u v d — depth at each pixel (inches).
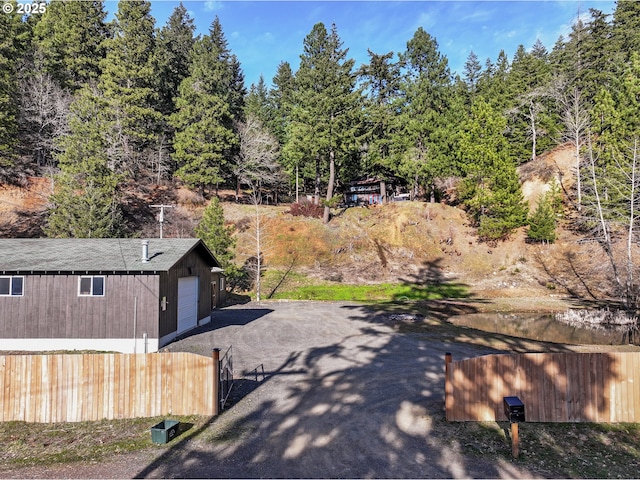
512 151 1904.5
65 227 1070.4
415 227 1711.4
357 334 754.2
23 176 1464.1
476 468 292.0
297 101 2046.0
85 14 1785.2
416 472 283.6
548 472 291.6
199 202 1771.7
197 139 1755.7
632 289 1150.3
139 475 275.9
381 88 2206.0
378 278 1430.9
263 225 1680.6
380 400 420.2
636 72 1443.2
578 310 1037.8
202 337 710.5
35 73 1513.3
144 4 1637.6
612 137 1354.6
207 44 2102.6
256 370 525.7
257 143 1921.8
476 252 1585.9
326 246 1595.7
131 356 380.5
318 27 2138.3
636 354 386.6
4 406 369.1
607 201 1161.4
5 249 685.9
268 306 1119.0
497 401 377.4
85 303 613.9
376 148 1872.5
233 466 289.0
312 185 2447.1
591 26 2005.4
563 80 1892.2
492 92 2209.6
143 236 1437.0
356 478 274.1
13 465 290.5
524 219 1573.6
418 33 2103.8
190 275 765.9
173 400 383.2
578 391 381.7
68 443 326.3
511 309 1085.8
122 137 1547.7
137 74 1556.3
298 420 370.0
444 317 982.4
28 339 605.0
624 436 356.5
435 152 1765.5
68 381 373.1
